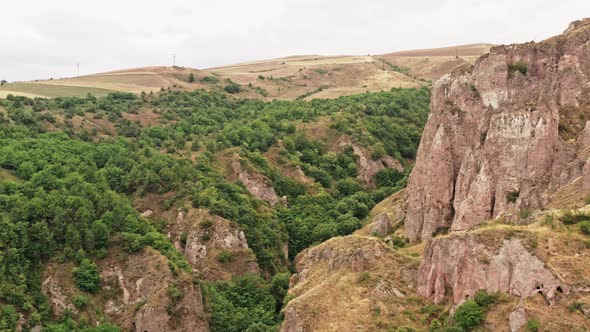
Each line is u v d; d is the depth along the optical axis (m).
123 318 97.88
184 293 100.56
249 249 118.44
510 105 97.06
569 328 59.97
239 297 108.38
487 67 104.75
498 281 67.19
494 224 78.19
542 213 76.56
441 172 102.75
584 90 102.44
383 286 79.50
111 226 108.38
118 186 129.12
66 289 98.00
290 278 105.88
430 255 77.44
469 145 101.62
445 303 73.50
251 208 130.12
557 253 65.69
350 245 90.62
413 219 104.31
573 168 88.25
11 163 123.00
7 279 94.44
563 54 104.94
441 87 110.25
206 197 123.88
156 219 122.12
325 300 79.81
